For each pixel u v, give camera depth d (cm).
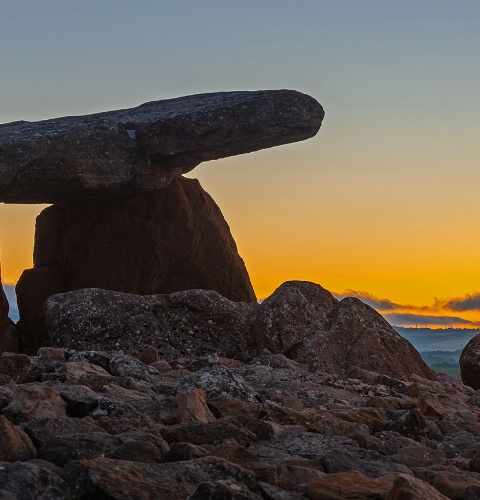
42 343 1892
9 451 537
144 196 1911
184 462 505
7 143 1634
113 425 610
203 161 1777
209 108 1736
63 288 1927
